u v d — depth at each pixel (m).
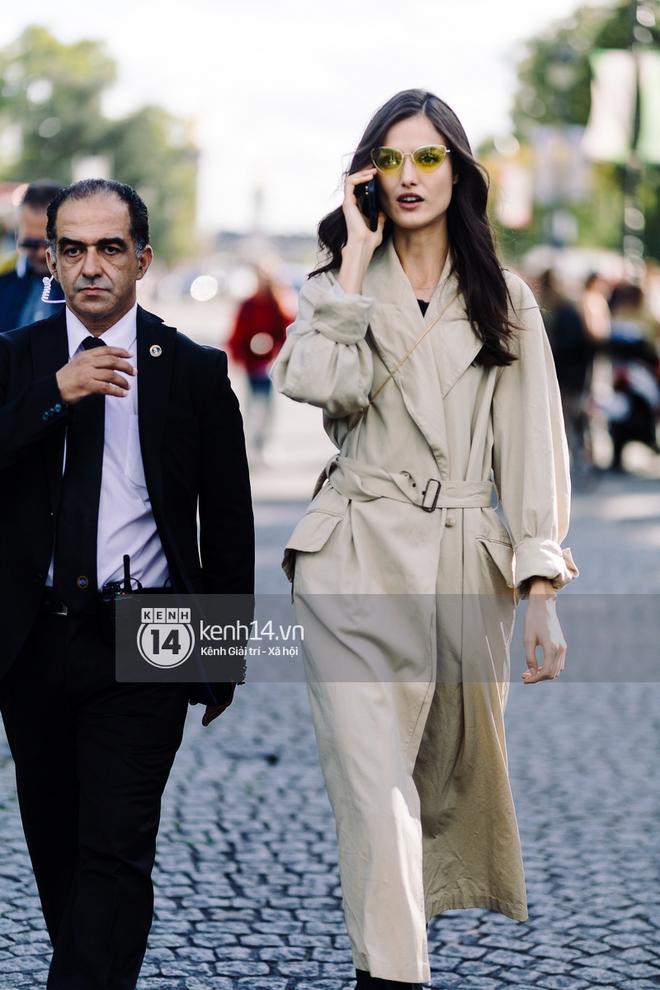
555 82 52.47
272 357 28.12
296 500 24.09
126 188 5.66
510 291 5.92
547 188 50.38
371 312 5.61
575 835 8.79
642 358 31.22
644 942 7.20
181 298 122.75
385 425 5.83
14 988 6.48
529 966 6.91
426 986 6.65
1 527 5.58
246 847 8.48
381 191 5.86
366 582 5.74
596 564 19.23
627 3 69.44
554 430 5.92
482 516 5.86
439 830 6.14
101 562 5.62
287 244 182.00
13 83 177.88
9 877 7.92
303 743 10.77
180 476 5.72
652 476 30.81
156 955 6.93
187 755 10.38
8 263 10.09
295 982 6.66
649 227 61.19
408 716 5.77
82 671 5.56
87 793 5.55
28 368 5.67
